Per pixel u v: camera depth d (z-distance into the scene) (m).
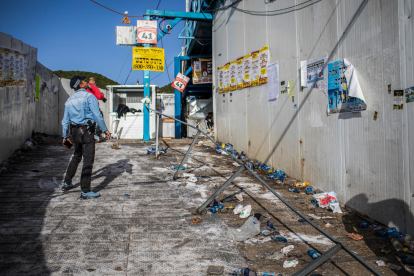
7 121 6.80
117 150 8.51
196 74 15.13
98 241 3.54
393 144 3.71
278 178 6.12
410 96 3.46
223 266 3.06
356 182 4.37
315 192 5.21
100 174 6.30
